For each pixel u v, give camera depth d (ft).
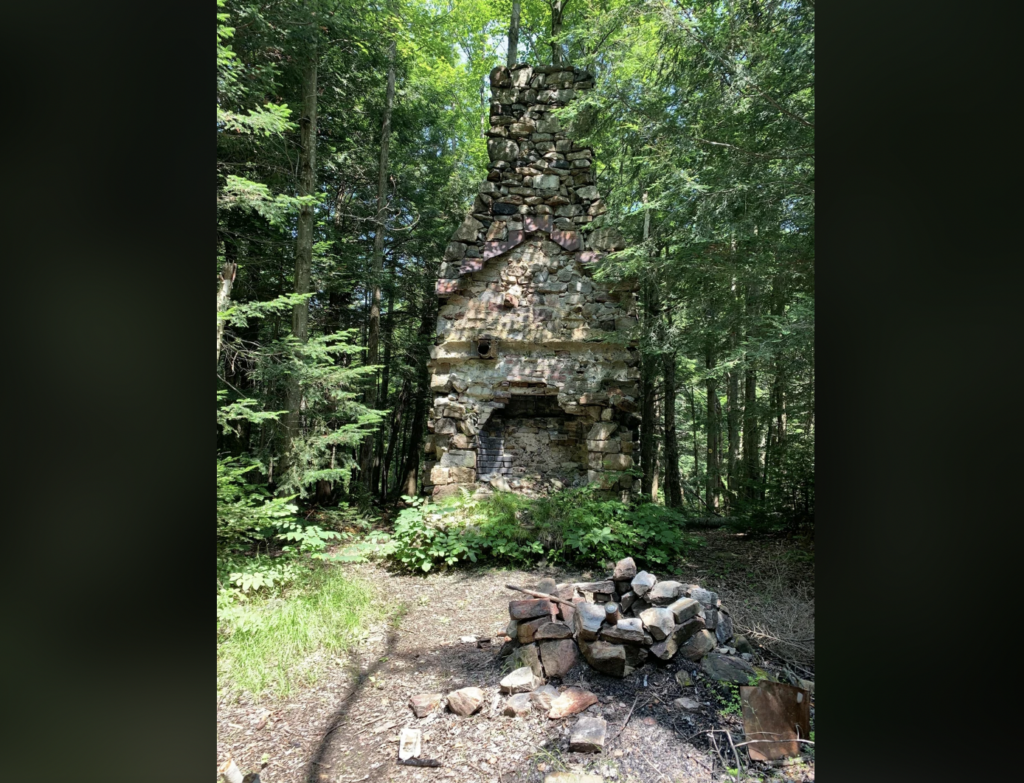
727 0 12.32
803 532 17.78
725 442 34.22
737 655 8.52
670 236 16.19
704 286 16.69
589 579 14.69
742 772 6.23
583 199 22.21
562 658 8.36
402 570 15.96
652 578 9.62
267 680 8.55
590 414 21.16
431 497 21.03
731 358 13.78
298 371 14.87
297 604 10.89
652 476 28.55
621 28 14.05
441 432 21.42
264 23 14.58
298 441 15.60
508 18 31.89
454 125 35.09
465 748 6.86
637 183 17.01
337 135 26.78
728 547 17.84
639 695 7.68
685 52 12.85
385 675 8.99
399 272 32.60
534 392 21.53
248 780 6.37
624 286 21.21
